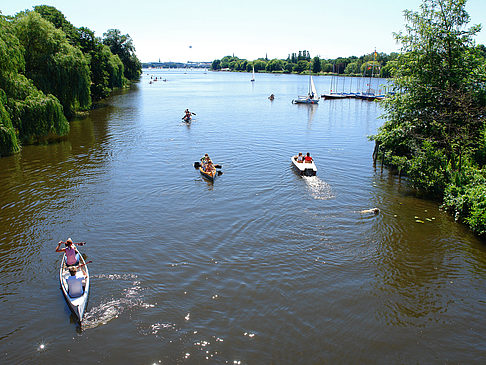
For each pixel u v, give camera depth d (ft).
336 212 79.05
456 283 55.62
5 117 106.01
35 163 110.01
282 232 70.33
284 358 41.73
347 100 307.17
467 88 92.94
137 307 49.70
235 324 46.83
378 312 49.39
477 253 63.52
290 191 90.58
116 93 339.36
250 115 212.84
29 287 53.93
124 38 412.77
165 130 164.04
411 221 75.00
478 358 42.19
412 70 101.96
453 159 86.94
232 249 64.23
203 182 96.48
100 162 112.57
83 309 47.47
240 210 79.66
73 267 52.29
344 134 158.92
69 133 152.35
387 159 111.04
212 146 134.82
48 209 78.74
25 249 63.52
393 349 43.34
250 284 54.80
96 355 42.09
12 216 75.20
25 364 40.81
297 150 129.90
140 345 43.45
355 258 61.98
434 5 97.30
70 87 158.61
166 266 58.95
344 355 42.32
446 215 77.77
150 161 114.62
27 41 145.18
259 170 106.93
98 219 74.59
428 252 63.93
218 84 524.93
